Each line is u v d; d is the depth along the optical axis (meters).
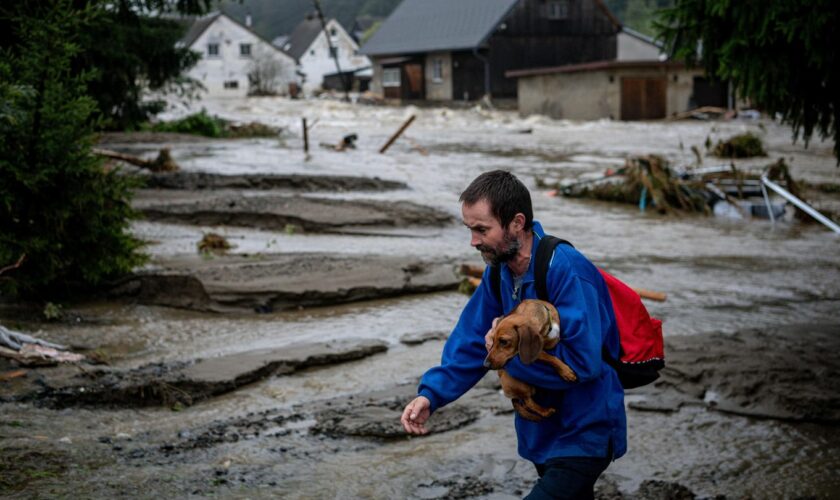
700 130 40.16
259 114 48.38
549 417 3.46
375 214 14.45
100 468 5.08
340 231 13.70
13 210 8.52
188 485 4.90
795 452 5.59
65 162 8.55
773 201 17.53
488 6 63.00
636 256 12.79
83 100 8.73
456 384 3.62
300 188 18.05
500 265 3.50
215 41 79.94
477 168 23.50
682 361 7.07
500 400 6.47
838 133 8.42
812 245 14.03
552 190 19.83
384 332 8.42
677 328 8.71
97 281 9.18
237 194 17.09
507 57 61.69
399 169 22.50
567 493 3.30
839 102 8.18
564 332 3.28
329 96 73.06
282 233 13.59
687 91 48.22
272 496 4.81
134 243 9.43
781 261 12.55
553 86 50.88
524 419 3.54
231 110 51.34
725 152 27.89
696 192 17.70
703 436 5.84
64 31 8.55
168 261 10.91
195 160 23.00
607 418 3.42
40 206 8.61
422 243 13.15
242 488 4.90
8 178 8.40
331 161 23.77
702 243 14.04
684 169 19.27
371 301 9.69
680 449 5.62
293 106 55.88
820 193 19.84
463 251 12.59
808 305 9.84
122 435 5.66
